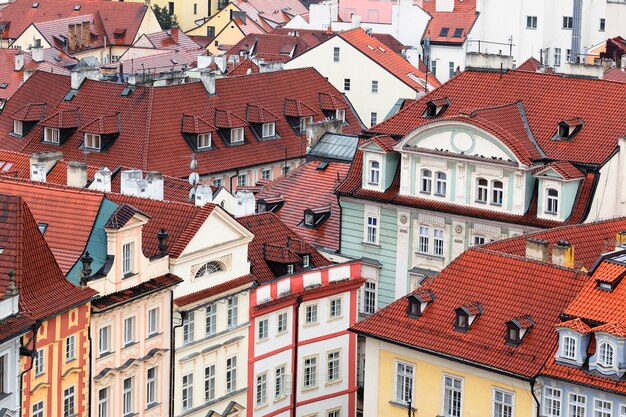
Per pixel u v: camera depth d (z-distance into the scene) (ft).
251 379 605.73
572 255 552.82
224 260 587.68
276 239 633.20
